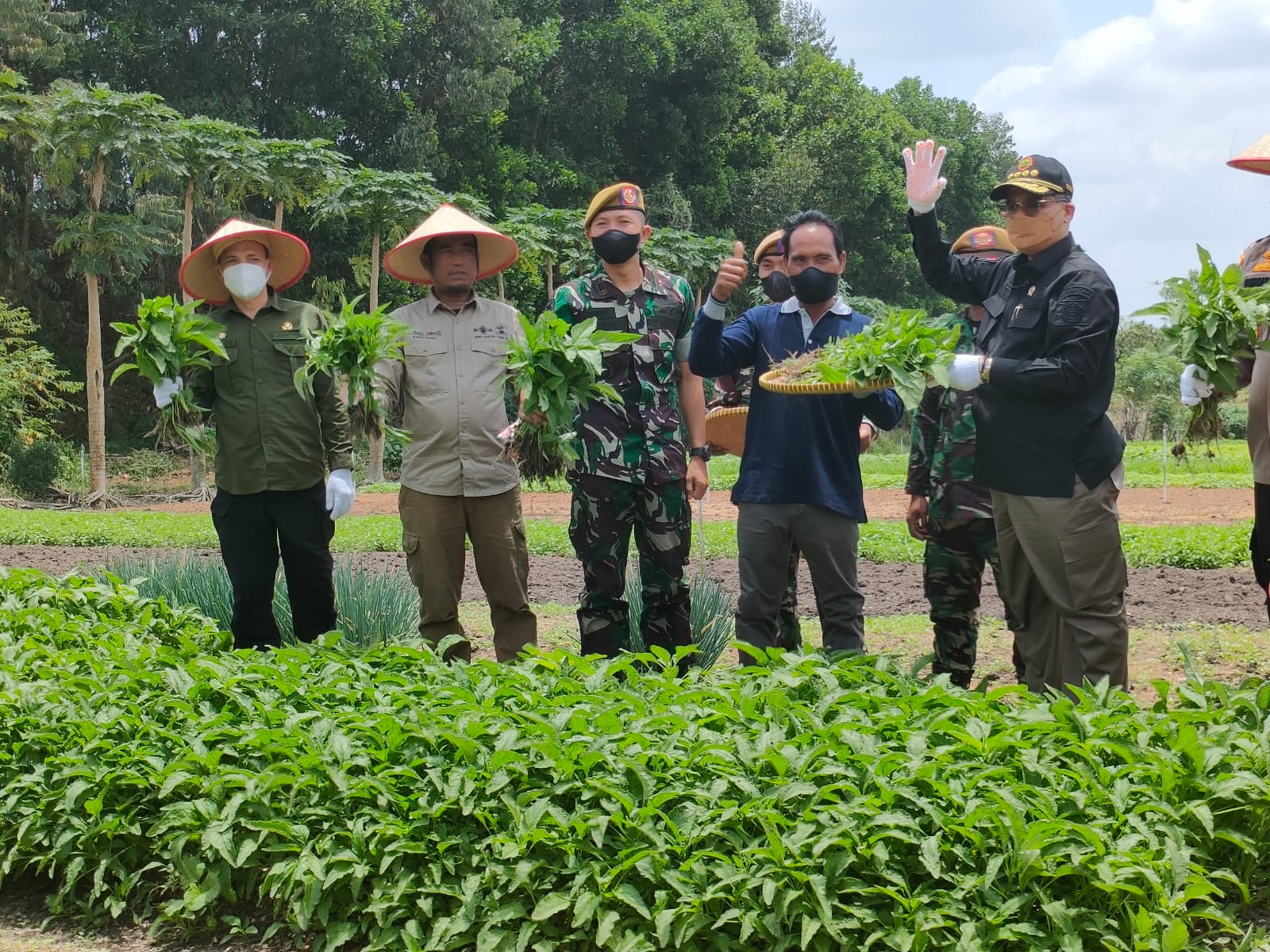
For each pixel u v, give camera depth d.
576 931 3.40
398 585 7.16
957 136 59.25
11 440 24.52
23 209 30.81
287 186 24.20
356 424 5.24
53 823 4.07
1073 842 3.31
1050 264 4.50
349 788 3.74
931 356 4.36
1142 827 3.38
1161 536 12.38
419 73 34.88
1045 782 3.59
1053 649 4.83
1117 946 3.11
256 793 3.79
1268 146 4.92
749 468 5.16
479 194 34.38
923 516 5.65
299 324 5.70
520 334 5.68
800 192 42.62
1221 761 3.69
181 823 3.83
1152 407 26.45
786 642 6.01
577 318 5.46
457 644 5.59
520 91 37.00
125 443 31.83
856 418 5.14
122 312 33.00
